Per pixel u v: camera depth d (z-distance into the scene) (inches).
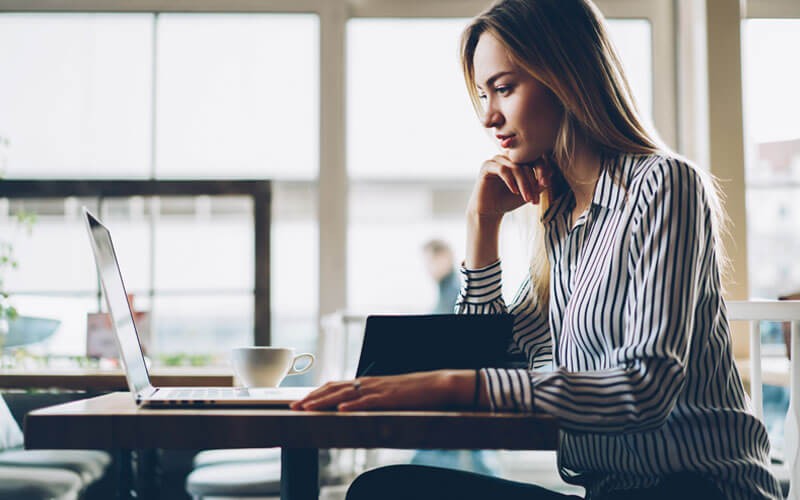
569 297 47.1
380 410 34.4
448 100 146.2
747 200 128.6
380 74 142.0
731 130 128.0
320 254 137.9
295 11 138.3
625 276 41.0
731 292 126.2
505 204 52.2
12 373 82.9
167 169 138.7
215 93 139.5
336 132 138.8
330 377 126.4
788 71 130.7
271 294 132.0
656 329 37.5
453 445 32.7
